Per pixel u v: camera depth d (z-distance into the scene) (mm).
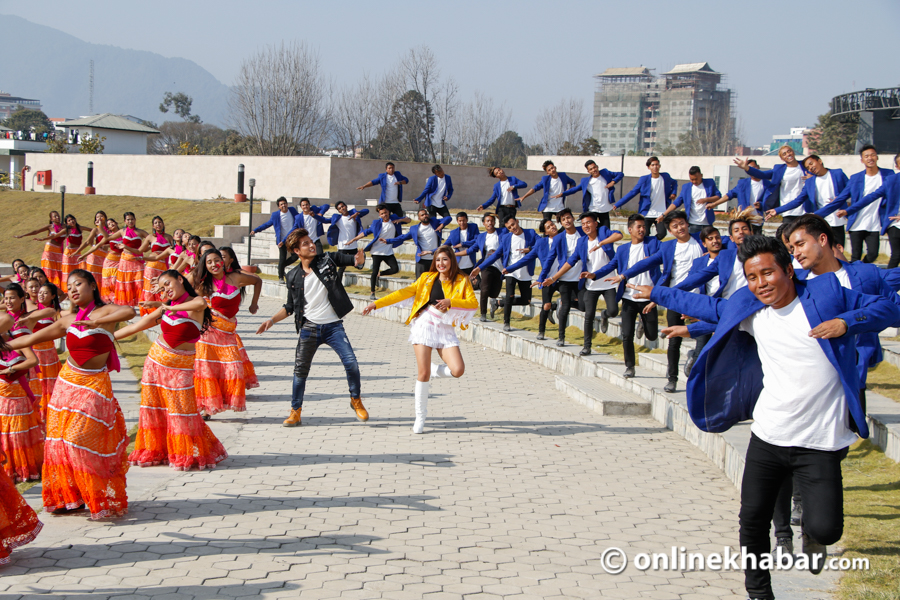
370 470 6418
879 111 33531
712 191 12211
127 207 28453
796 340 3656
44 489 5250
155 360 6332
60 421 5141
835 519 3586
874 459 6227
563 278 10711
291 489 5879
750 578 3906
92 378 5191
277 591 4105
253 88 44094
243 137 50594
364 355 11914
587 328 10266
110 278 16891
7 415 6902
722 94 143625
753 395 4121
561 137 62438
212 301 7840
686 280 7242
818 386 3613
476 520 5309
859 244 10195
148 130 53031
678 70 144125
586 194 13852
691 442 7496
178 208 27188
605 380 9703
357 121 52406
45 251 18312
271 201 24484
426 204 17203
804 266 4301
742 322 3986
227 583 4195
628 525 5301
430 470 6461
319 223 17609
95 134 50406
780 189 11094
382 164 25469
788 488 4285
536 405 9008
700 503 5797
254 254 21656
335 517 5289
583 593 4199
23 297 8070
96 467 5090
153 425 6402
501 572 4445
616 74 148625
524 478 6312
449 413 8547
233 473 6266
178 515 5285
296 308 7789
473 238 13609
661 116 143000
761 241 3693
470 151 55906
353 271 18094
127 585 4156
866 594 3932
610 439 7602
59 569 4367
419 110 50562
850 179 10109
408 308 14867
